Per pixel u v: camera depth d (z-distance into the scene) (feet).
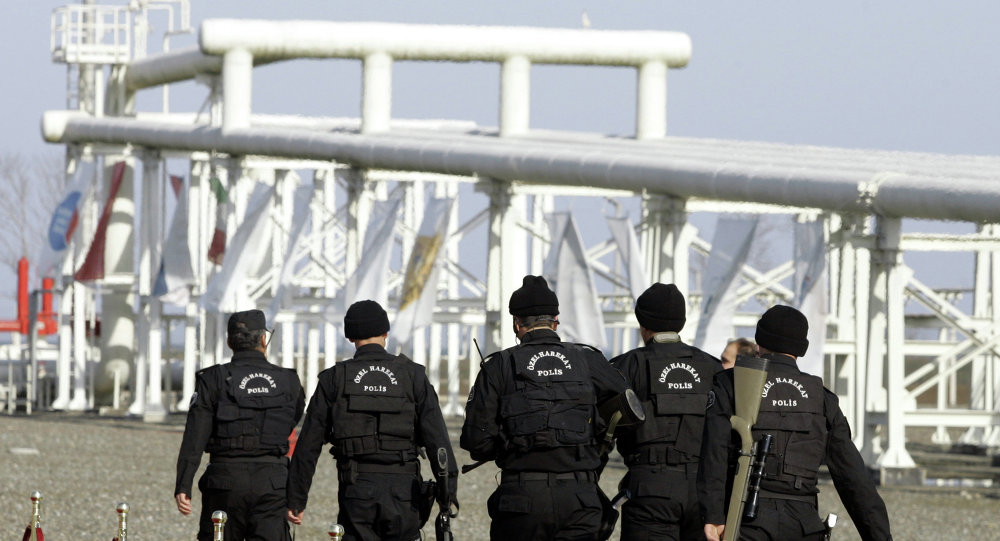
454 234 294.25
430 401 86.58
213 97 330.75
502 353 79.46
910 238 208.64
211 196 387.14
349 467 86.33
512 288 264.52
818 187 201.05
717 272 219.00
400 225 353.51
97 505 171.63
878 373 212.64
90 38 378.53
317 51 300.61
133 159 392.27
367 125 301.63
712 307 218.59
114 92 383.45
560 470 78.07
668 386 85.05
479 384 78.95
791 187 205.77
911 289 240.73
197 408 92.68
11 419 338.54
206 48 307.99
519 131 298.15
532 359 78.59
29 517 159.02
